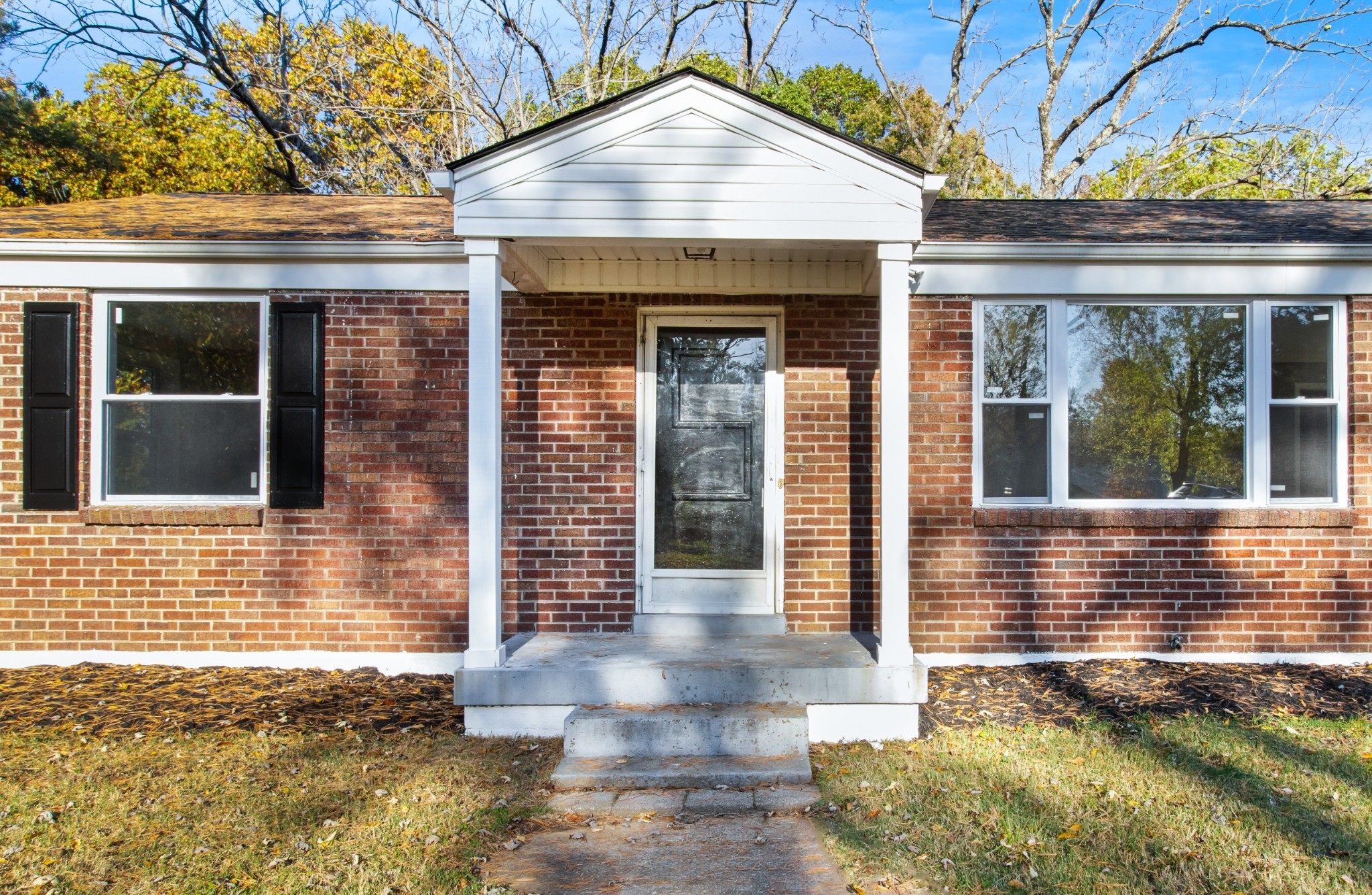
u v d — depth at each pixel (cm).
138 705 608
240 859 386
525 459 701
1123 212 877
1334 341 703
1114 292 694
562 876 378
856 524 698
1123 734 541
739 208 544
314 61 1886
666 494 705
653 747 518
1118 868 371
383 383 700
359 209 868
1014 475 707
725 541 703
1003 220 814
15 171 1931
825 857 394
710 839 417
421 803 452
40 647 696
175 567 696
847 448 700
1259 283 692
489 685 551
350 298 701
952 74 2066
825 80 2692
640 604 699
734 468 706
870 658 583
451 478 699
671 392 709
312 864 383
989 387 707
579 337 702
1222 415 711
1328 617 691
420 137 1933
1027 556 694
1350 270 692
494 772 498
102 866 379
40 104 2070
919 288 693
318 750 530
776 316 704
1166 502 708
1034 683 643
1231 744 514
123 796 457
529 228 545
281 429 697
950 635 694
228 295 709
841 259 668
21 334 693
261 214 824
